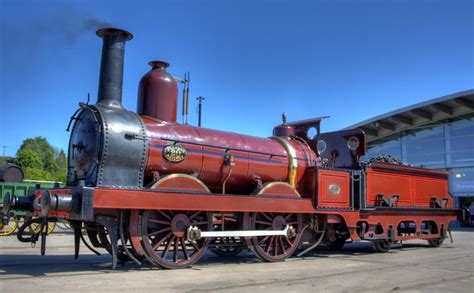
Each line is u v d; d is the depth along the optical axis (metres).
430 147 33.31
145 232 8.33
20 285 6.64
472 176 31.19
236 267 9.23
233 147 10.05
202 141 9.51
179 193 8.62
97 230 9.07
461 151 31.75
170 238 8.72
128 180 8.17
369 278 8.16
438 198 15.38
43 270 8.26
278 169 10.84
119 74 8.73
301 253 11.32
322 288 7.07
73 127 8.92
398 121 33.41
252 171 10.29
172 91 9.40
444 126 32.78
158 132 8.81
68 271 8.16
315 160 11.77
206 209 8.97
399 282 7.79
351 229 11.89
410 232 14.39
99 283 6.96
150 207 8.21
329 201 11.36
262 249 10.07
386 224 13.02
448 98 29.77
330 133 13.50
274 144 11.13
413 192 14.30
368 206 12.45
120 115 8.32
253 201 9.78
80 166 8.34
